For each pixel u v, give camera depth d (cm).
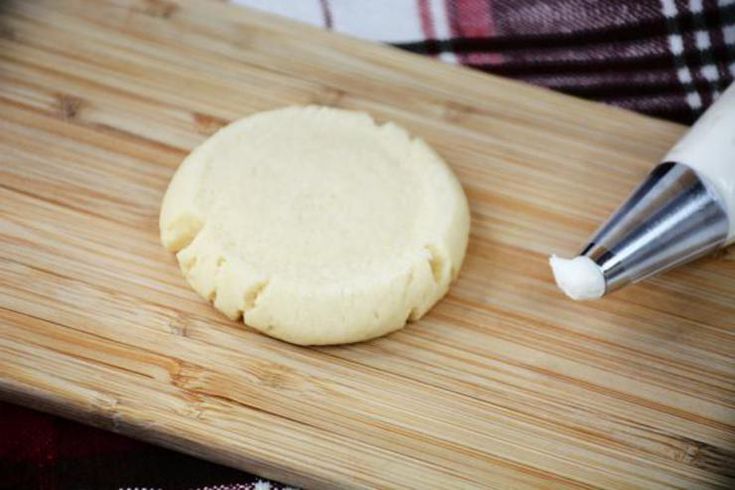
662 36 41
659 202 35
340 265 35
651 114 41
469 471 34
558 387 35
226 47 40
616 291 37
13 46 39
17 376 34
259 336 35
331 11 42
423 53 42
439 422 34
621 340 36
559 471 34
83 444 35
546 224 38
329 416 34
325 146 37
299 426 34
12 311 35
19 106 38
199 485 34
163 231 36
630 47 41
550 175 39
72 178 37
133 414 34
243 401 34
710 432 35
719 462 34
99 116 38
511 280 37
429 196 36
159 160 38
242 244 35
